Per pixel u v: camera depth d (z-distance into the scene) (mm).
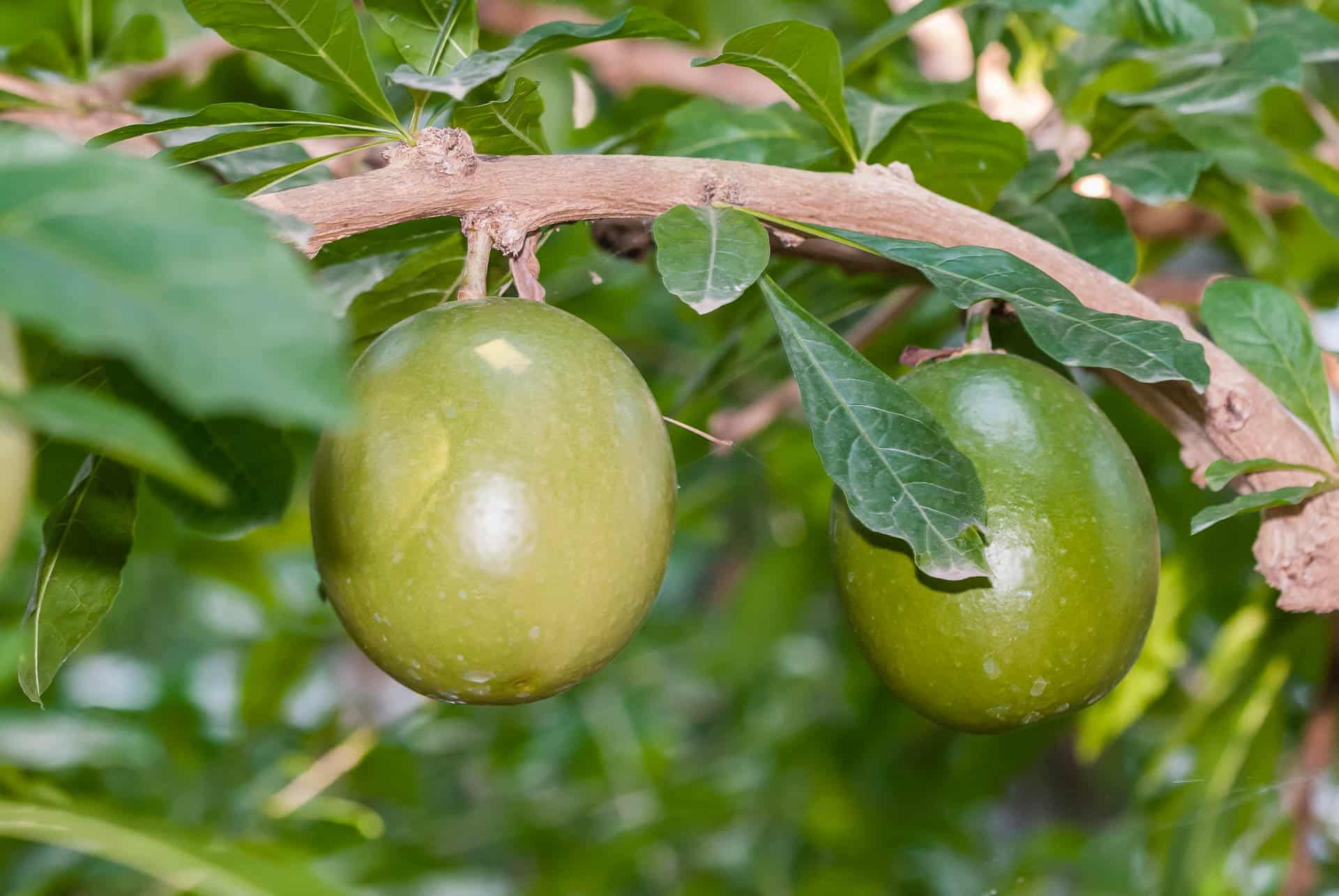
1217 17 1264
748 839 2395
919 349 1157
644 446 1053
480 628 1032
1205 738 1489
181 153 1069
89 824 1054
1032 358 1208
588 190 1084
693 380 1441
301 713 2350
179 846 1051
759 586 2188
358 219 1063
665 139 1309
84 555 1135
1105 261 1246
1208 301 1157
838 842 2281
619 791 2246
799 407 1829
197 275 814
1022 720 1099
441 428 1033
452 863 2123
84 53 1365
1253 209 1372
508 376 1040
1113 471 1100
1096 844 1596
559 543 1030
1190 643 1848
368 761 1931
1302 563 1139
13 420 827
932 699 1102
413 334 1055
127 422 830
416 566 1030
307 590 2330
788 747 2354
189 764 1809
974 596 1082
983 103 1562
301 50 1078
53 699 1679
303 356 791
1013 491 1085
